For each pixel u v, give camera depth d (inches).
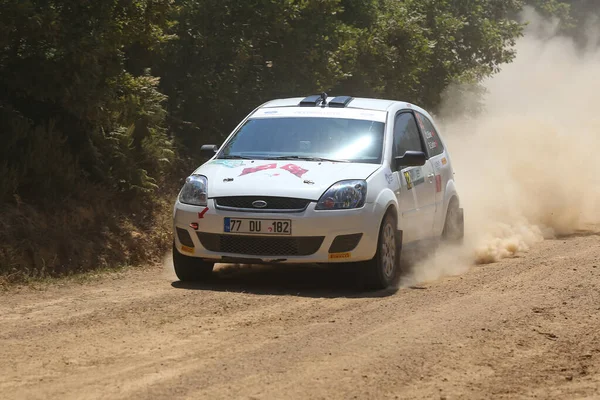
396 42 1013.8
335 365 302.7
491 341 341.1
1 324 371.9
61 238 528.4
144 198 628.4
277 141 498.6
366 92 939.3
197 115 774.5
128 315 384.8
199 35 741.9
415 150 533.3
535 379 294.5
